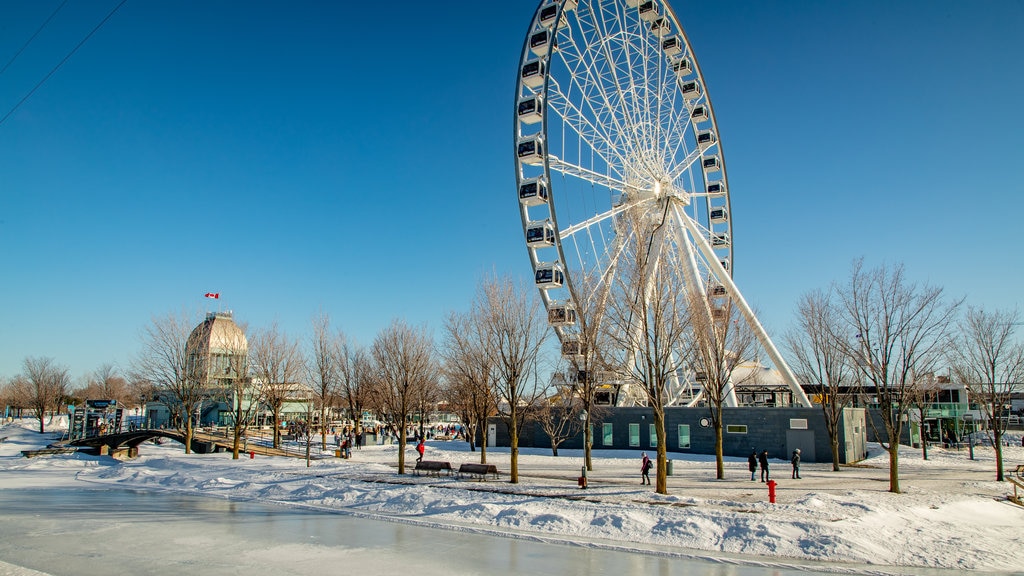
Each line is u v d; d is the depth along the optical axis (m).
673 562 17.80
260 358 65.81
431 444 70.88
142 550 18.80
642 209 44.00
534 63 46.31
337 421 109.00
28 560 17.44
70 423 77.94
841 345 42.34
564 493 28.45
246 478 37.34
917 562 17.97
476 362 44.62
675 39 56.88
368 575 15.85
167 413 90.88
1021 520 25.80
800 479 36.75
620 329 38.12
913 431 63.88
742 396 75.62
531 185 45.16
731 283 50.69
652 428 55.44
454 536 21.27
